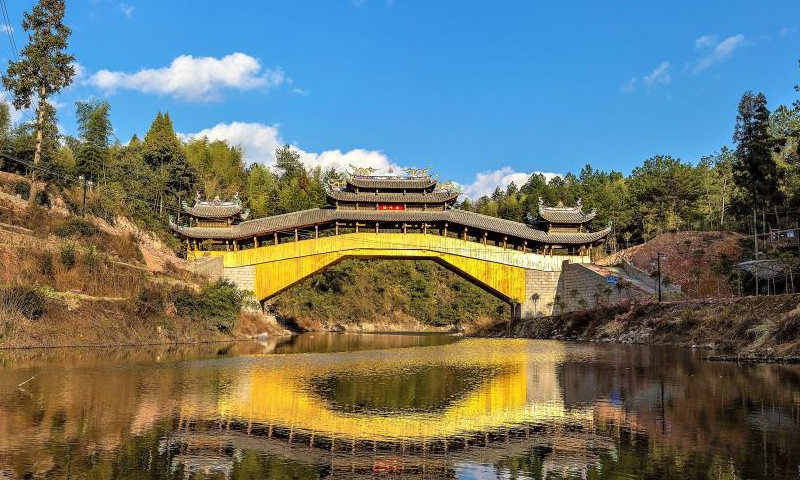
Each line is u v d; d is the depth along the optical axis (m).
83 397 28.20
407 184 79.19
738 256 78.19
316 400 29.45
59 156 86.69
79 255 59.12
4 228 59.69
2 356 42.41
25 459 18.44
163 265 71.00
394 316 128.75
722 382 32.62
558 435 22.56
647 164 143.88
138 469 17.95
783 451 19.66
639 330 60.78
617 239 123.88
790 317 43.28
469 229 82.12
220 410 26.55
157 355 47.66
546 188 144.88
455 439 22.25
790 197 79.88
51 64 65.94
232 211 78.38
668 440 21.33
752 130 80.94
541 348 59.16
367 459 19.86
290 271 77.06
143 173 100.56
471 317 127.31
